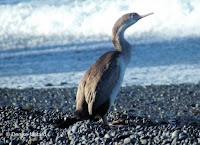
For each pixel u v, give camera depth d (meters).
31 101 13.25
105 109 8.98
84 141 7.36
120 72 9.16
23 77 18.19
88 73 9.02
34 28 32.88
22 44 27.89
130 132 7.84
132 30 30.34
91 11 34.28
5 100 13.45
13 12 35.66
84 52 24.12
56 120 9.54
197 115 10.73
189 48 23.36
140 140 7.24
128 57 9.86
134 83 15.64
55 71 19.41
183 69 18.11
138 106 12.07
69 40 28.50
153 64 19.78
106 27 31.64
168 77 16.48
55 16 34.25
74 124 8.44
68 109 11.90
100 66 8.98
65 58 22.70
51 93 14.41
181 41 25.67
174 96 13.21
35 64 21.52
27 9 36.06
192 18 31.33
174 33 28.38
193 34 27.61
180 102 12.39
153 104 12.27
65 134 7.96
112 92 8.97
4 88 15.59
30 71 19.67
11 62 22.38
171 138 7.15
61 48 25.88
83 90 8.87
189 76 16.48
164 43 25.41
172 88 14.37
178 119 10.34
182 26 30.19
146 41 26.47
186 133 7.36
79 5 35.44
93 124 8.49
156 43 25.64
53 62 21.78
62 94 14.22
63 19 33.62
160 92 13.86
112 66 8.98
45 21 33.59
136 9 33.78
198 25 30.02
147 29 30.34
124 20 9.91
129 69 18.89
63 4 36.00
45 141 7.64
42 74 18.77
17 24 33.72
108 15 33.50
